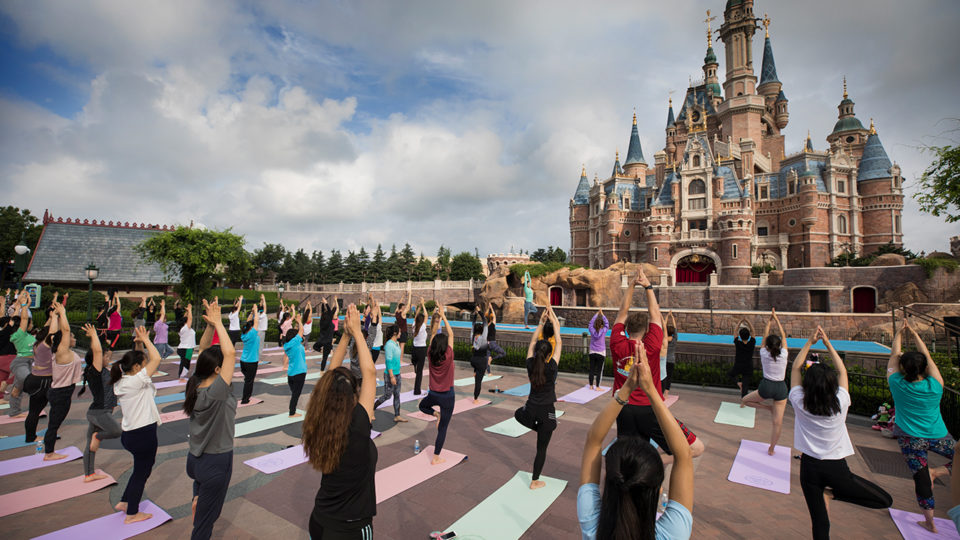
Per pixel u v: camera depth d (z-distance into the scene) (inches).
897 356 244.8
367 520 134.5
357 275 3659.0
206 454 181.9
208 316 199.5
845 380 194.9
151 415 221.5
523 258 3873.0
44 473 279.7
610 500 89.6
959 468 134.6
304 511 234.5
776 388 313.7
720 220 2235.5
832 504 249.1
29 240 2213.3
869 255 2090.3
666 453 215.8
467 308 2780.5
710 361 579.2
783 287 1596.9
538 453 255.8
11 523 216.8
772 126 3171.8
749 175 2416.3
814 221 2212.1
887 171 2230.6
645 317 213.8
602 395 505.4
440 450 294.4
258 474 279.4
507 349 697.0
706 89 3368.6
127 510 220.1
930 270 1355.8
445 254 4333.2
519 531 212.8
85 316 1163.3
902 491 267.7
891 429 378.0
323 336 600.7
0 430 368.5
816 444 185.5
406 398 482.6
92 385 257.8
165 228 1809.8
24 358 408.8
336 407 129.0
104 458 308.7
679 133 3351.4
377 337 585.0
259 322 872.3
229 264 1209.4
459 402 463.8
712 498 252.1
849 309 1505.9
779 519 228.8
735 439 354.6
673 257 2378.2
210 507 181.2
